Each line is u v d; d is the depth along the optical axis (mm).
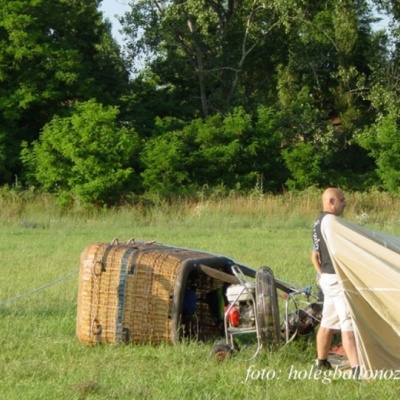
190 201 71250
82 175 72125
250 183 87062
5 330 24891
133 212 66312
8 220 63906
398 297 19656
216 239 51688
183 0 99812
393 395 18594
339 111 104125
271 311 21547
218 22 103375
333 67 107062
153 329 22969
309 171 89125
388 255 20016
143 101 100750
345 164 103312
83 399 18656
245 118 89500
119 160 72125
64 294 31000
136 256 23234
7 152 83500
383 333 19953
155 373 20500
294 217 64125
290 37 103938
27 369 20859
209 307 25031
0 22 83625
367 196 74000
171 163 80875
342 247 20109
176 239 51906
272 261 39906
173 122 93750
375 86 96438
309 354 22156
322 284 20688
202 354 22062
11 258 42250
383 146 87312
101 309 23234
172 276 22922
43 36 85875
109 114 73312
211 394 18766
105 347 23078
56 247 47531
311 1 101750
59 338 24266
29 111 86875
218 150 87375
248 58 106625
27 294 29812
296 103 99125
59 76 85000
